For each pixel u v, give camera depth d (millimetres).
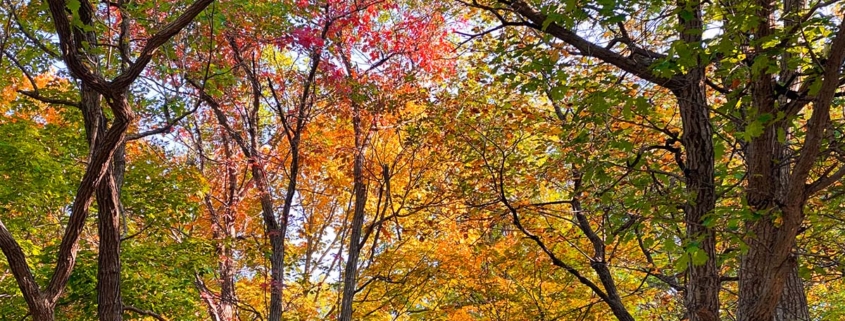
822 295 13367
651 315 13008
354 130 12359
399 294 12320
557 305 11633
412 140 10859
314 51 10250
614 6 6008
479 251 11172
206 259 11328
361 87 10594
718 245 9102
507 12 9156
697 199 6266
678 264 5023
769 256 5773
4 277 9805
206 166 14047
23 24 7559
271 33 10031
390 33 11359
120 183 8062
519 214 10461
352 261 11297
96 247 12203
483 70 10086
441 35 11633
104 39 7676
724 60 5926
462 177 10727
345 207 16031
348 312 11031
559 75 6695
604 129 7598
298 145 11367
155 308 10078
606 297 9133
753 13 5285
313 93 10984
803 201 5215
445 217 11438
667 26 7754
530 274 11625
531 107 10031
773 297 5582
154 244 11047
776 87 5562
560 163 9625
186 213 11633
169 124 7344
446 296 13000
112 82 5598
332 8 10594
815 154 4945
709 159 6426
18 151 9602
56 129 11273
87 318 9992
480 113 10070
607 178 7012
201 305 12352
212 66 9523
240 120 12617
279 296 10789
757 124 5012
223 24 8516
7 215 10234
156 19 7715
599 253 9953
